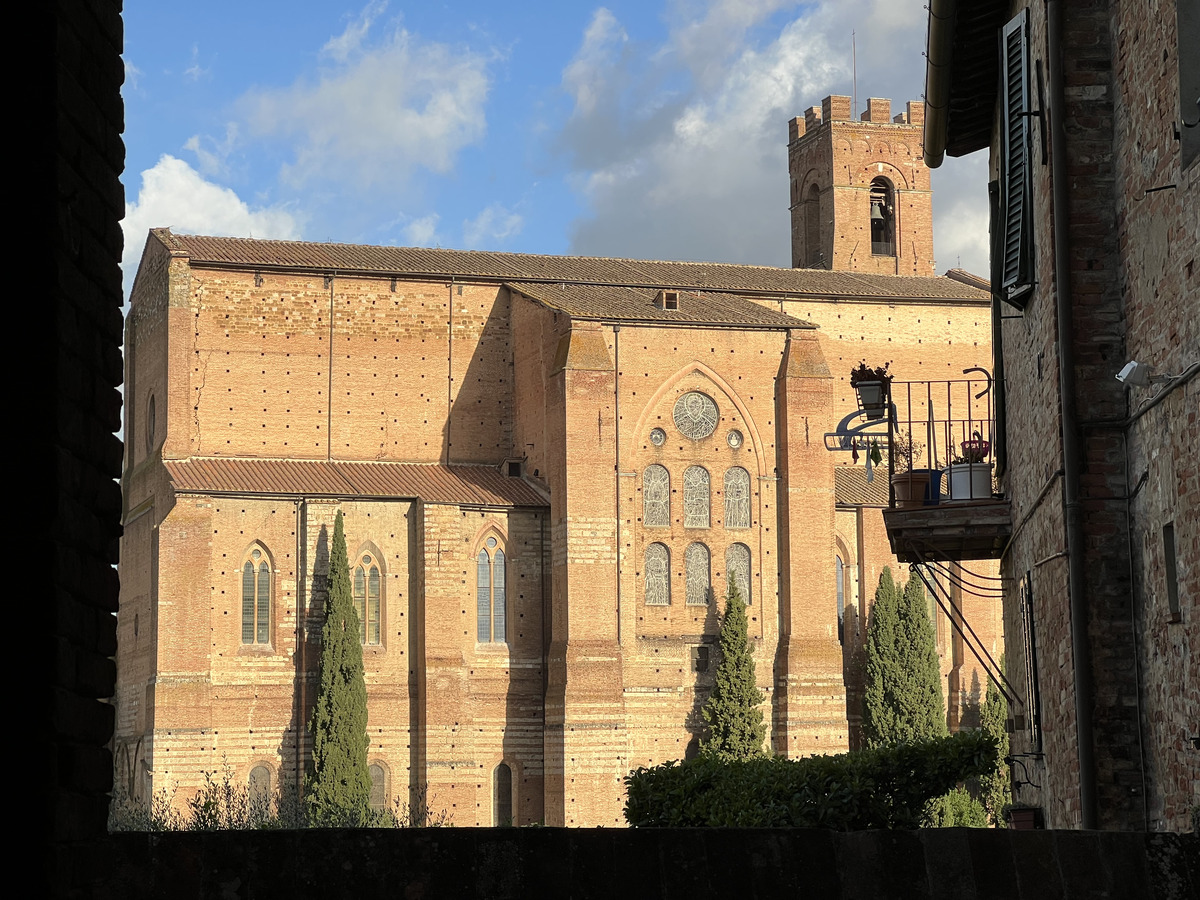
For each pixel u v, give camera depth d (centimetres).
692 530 8525
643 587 8419
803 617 8525
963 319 9894
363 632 8094
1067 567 2033
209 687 7725
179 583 7738
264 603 7938
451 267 9112
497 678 8219
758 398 8719
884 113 11531
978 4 2606
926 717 8556
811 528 8612
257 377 8600
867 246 11412
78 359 974
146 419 8731
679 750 8331
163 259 8538
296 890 1142
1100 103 2047
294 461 8569
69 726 934
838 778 1933
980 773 1955
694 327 8662
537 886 1179
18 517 919
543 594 8375
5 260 933
